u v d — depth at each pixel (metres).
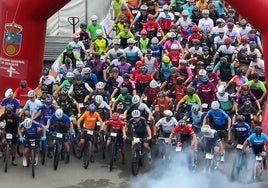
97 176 33.09
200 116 34.28
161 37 44.47
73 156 35.38
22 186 31.72
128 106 35.88
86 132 33.75
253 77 37.69
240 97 36.41
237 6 33.94
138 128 32.97
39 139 32.66
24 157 33.25
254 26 34.47
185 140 32.81
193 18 47.16
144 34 43.25
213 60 41.50
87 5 50.50
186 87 37.47
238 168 32.09
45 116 34.16
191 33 43.88
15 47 38.81
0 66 39.53
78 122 33.75
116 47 41.41
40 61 39.69
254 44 40.47
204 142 32.31
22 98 37.38
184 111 35.62
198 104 35.25
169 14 45.97
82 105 36.03
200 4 47.78
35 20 38.34
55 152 33.25
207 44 42.75
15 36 38.59
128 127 33.22
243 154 31.83
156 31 44.72
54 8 37.97
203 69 38.66
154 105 36.25
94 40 43.94
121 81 37.44
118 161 34.94
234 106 36.28
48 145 34.25
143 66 38.62
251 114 35.28
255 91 37.72
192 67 40.47
